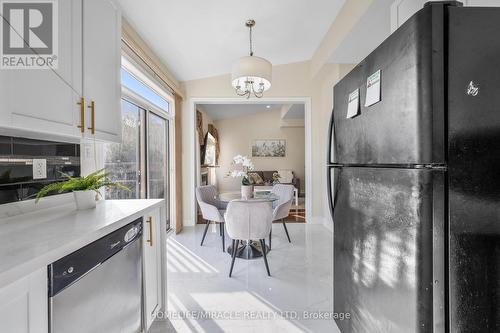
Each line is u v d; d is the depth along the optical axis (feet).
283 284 7.32
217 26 8.53
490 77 2.50
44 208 4.60
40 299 2.44
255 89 9.82
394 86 2.94
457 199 2.51
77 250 2.92
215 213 9.77
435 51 2.47
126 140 9.14
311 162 13.80
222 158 26.66
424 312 2.59
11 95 3.03
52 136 4.79
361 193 3.80
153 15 7.42
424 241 2.57
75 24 4.12
